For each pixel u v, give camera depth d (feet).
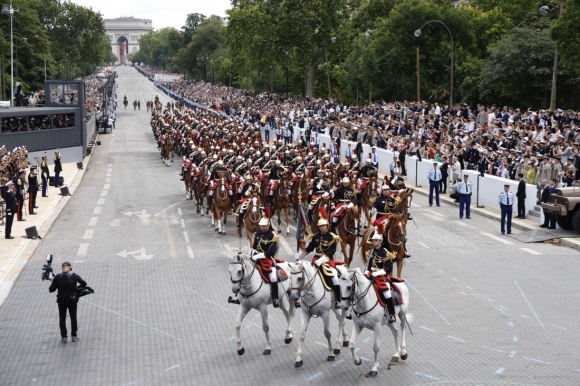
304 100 341.82
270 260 64.34
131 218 134.31
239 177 127.95
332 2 412.36
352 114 252.62
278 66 452.35
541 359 62.59
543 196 118.01
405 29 319.47
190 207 146.20
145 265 98.27
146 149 270.67
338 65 438.81
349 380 58.34
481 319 73.87
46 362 63.67
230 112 362.33
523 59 235.81
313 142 226.58
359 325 59.26
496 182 135.54
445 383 57.52
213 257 102.63
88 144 271.28
